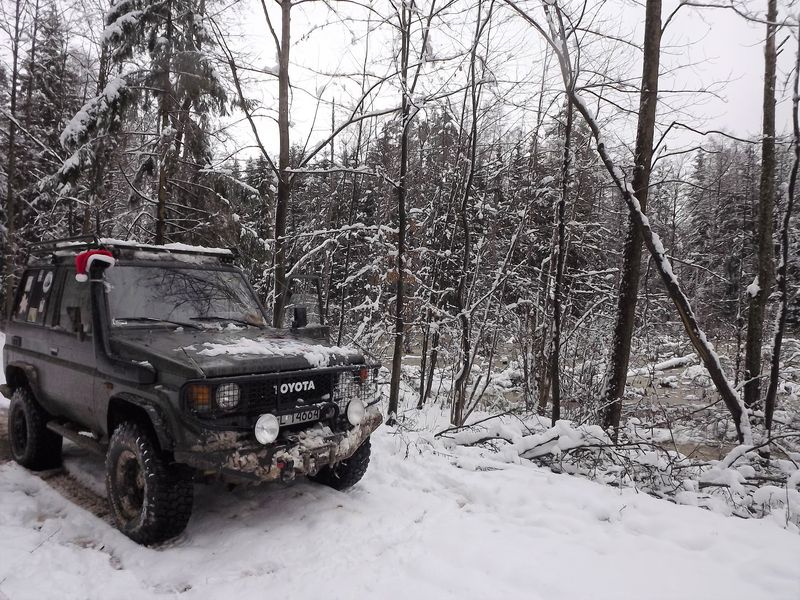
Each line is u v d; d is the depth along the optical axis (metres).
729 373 14.01
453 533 3.90
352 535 3.83
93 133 10.53
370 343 10.88
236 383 3.60
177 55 9.91
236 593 3.08
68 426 4.82
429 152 11.27
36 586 3.08
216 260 5.47
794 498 4.51
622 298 7.63
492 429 6.40
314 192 13.56
